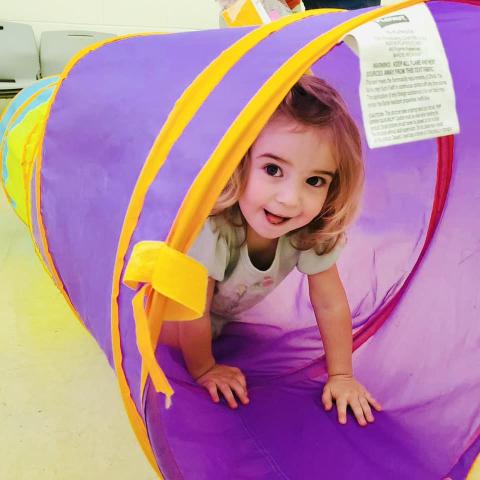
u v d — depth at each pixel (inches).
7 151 55.0
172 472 25.4
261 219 34.6
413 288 41.8
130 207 21.9
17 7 106.0
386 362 38.9
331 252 39.1
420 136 21.0
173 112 22.4
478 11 27.9
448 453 32.7
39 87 59.9
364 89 20.1
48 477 30.9
